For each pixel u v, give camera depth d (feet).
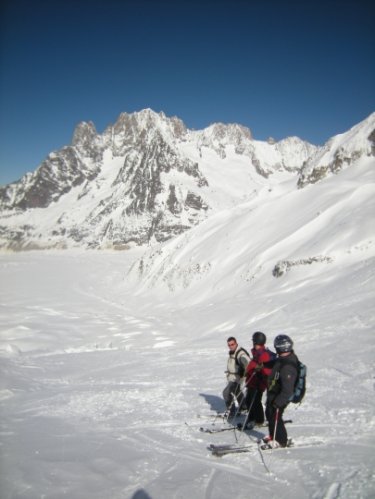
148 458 18.69
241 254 168.25
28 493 15.40
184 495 15.07
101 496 15.16
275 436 18.93
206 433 22.07
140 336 90.99
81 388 35.60
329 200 165.27
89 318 121.39
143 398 30.66
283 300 91.71
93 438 21.93
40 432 23.35
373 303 62.85
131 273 267.39
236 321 88.17
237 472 16.87
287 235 152.35
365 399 25.44
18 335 94.07
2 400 32.35
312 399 26.45
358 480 14.94
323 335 50.16
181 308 148.87
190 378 37.24
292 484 15.44
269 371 21.71
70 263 453.58
